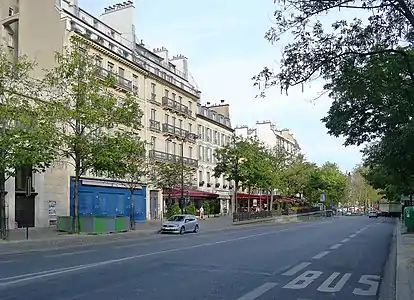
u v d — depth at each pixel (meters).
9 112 23.36
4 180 23.62
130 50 47.22
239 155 54.56
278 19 14.34
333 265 15.55
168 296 9.48
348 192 119.88
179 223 33.25
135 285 10.74
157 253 18.38
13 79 25.38
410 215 35.59
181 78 59.00
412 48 11.18
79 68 27.91
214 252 19.14
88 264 14.45
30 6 38.03
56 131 26.67
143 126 47.06
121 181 40.78
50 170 34.34
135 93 44.25
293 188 74.50
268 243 24.28
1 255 17.33
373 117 18.61
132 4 49.41
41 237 25.28
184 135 55.38
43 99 30.22
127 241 25.48
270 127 93.12
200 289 10.44
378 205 122.62
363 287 11.32
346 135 19.83
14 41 38.78
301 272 13.70
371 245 23.92
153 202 48.84
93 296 9.28
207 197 58.31
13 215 30.72
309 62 9.30
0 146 22.55
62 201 35.59
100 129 29.16
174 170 44.09
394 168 26.55
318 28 9.11
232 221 49.31
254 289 10.64
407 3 8.94
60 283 10.79
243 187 63.25
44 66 36.91
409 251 19.78
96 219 30.11
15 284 10.53
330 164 101.56
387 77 12.73
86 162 28.30
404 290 10.25
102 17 50.47
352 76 11.36
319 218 77.19
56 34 37.12
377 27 9.28
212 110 68.06
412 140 18.23
